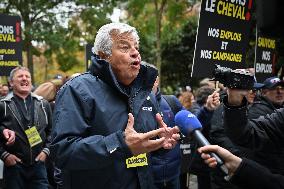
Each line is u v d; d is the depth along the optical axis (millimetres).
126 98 2549
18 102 5180
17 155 5059
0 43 7184
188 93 7062
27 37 16594
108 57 2598
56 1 17125
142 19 13672
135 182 2570
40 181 5207
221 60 4730
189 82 13562
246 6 4875
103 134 2453
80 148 2275
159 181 3867
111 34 2572
